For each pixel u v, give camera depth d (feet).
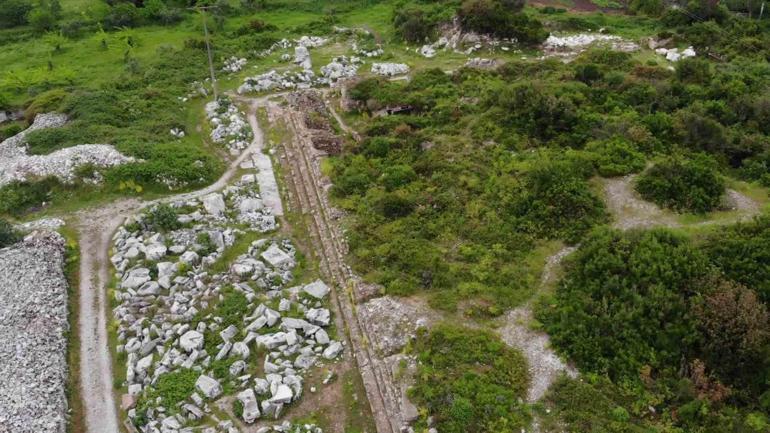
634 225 90.27
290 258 94.99
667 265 76.02
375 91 146.72
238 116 148.56
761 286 72.74
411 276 84.33
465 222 95.09
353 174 109.70
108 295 88.94
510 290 79.87
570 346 69.82
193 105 160.04
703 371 66.03
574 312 73.92
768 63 168.35
